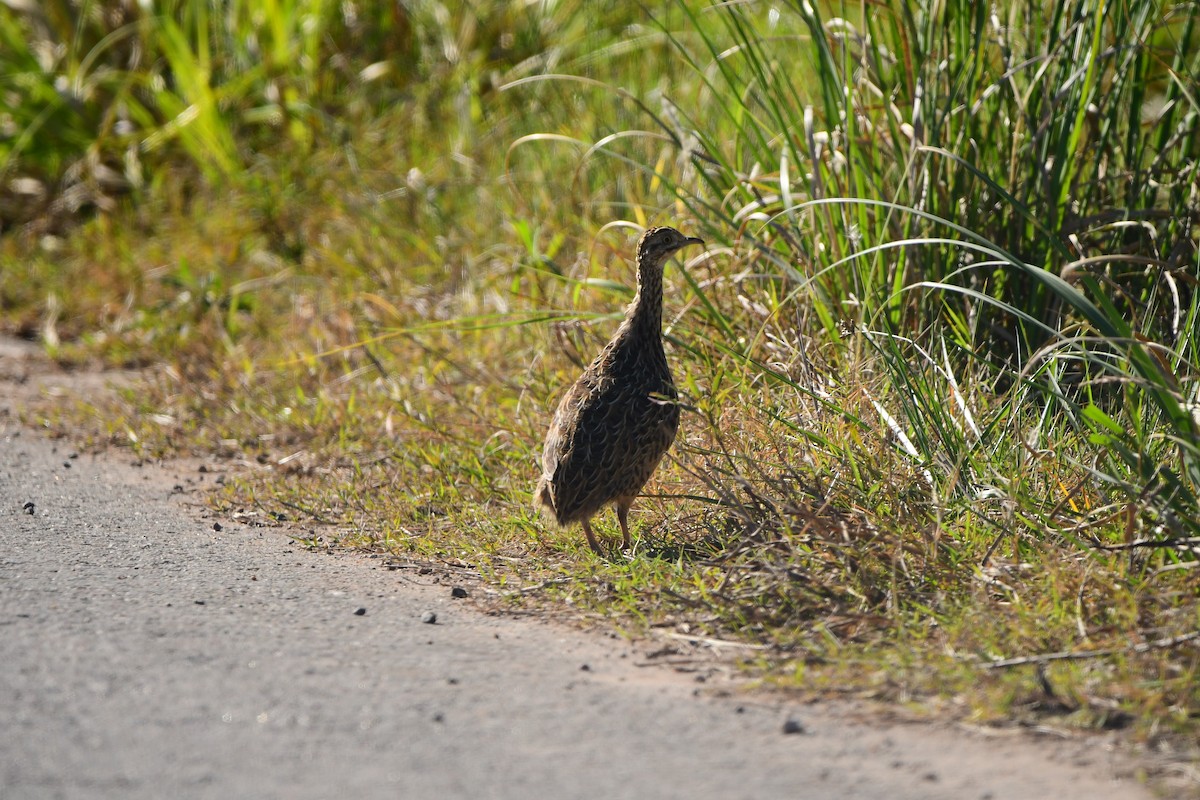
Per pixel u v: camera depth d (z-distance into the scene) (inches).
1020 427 374.9
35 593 332.2
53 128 834.2
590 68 770.2
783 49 634.8
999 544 330.6
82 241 768.3
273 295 682.8
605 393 370.9
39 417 544.7
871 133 449.7
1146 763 236.1
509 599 337.7
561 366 490.6
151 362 642.8
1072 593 302.8
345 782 229.0
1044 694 262.5
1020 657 279.4
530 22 836.0
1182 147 462.6
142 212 781.3
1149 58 462.9
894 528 337.1
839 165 458.9
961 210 449.1
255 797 223.1
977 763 237.5
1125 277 446.9
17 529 398.9
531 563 367.2
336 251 692.7
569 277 521.0
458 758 238.8
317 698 266.4
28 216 824.9
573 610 328.2
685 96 680.4
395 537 392.5
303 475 467.8
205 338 631.2
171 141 818.2
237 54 824.9
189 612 321.1
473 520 401.7
